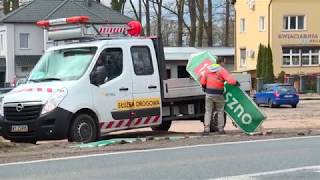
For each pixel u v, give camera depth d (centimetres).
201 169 994
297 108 3784
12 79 7056
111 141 1380
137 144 1342
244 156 1139
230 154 1166
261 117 1561
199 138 1457
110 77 1450
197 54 1612
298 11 6075
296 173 961
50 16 7062
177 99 1617
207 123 1572
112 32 1570
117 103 1457
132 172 969
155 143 1359
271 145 1306
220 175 939
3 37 7194
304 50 6094
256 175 940
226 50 6844
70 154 1185
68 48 1473
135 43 1521
